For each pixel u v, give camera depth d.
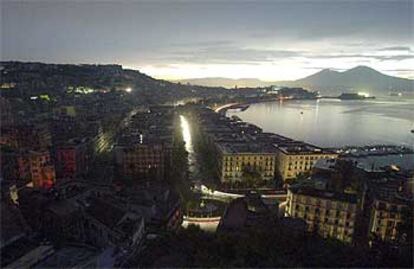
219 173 139.12
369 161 179.88
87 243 70.38
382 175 109.69
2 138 143.88
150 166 139.62
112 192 96.06
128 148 140.50
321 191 82.44
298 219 72.94
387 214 77.75
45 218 77.44
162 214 83.19
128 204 83.38
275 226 64.88
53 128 181.12
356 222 79.19
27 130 146.25
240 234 54.91
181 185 127.06
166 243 53.44
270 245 48.41
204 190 121.69
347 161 123.00
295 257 45.28
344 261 44.91
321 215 78.19
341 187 95.19
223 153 133.88
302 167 137.62
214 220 93.94
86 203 82.94
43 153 115.06
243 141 165.50
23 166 112.81
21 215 70.25
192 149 196.25
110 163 157.00
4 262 55.28
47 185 114.62
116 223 70.12
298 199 80.12
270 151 141.00
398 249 49.25
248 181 129.25
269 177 136.62
